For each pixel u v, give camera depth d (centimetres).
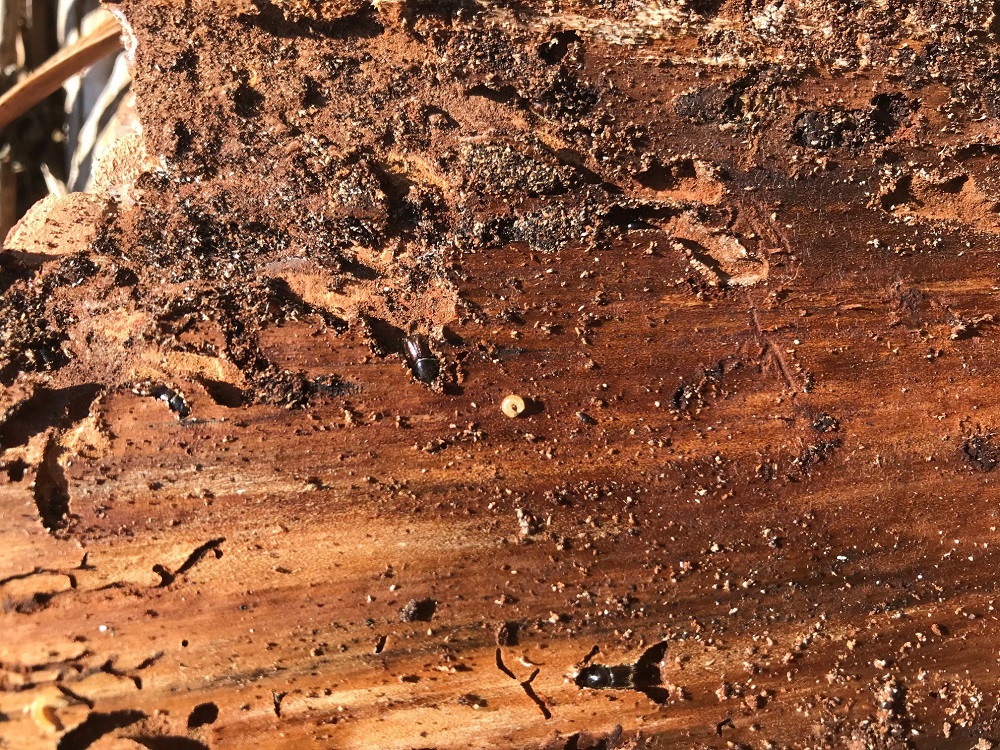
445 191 8
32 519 7
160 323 8
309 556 7
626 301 8
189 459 8
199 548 7
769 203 8
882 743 8
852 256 8
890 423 8
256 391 8
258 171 8
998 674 8
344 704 8
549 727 8
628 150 8
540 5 8
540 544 8
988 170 8
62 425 8
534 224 8
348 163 8
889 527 8
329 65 8
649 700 8
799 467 8
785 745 8
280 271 8
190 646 7
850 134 8
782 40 8
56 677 7
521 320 8
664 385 8
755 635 8
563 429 8
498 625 8
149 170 8
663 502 8
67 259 8
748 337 8
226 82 8
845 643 8
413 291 8
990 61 8
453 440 8
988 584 8
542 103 8
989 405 8
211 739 7
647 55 8
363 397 8
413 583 8
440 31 8
